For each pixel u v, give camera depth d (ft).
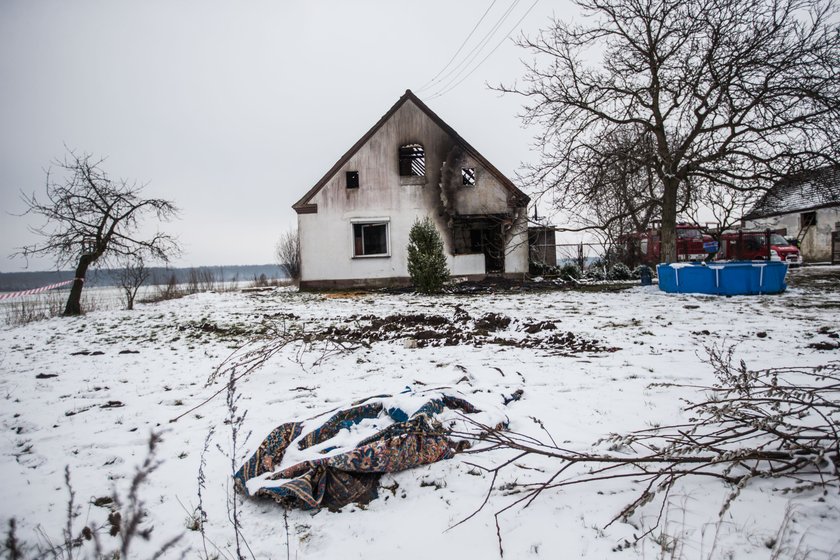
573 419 11.94
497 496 8.32
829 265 79.87
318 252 64.13
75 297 46.80
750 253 73.51
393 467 9.06
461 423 10.83
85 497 9.02
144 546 7.25
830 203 46.21
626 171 47.37
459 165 63.67
